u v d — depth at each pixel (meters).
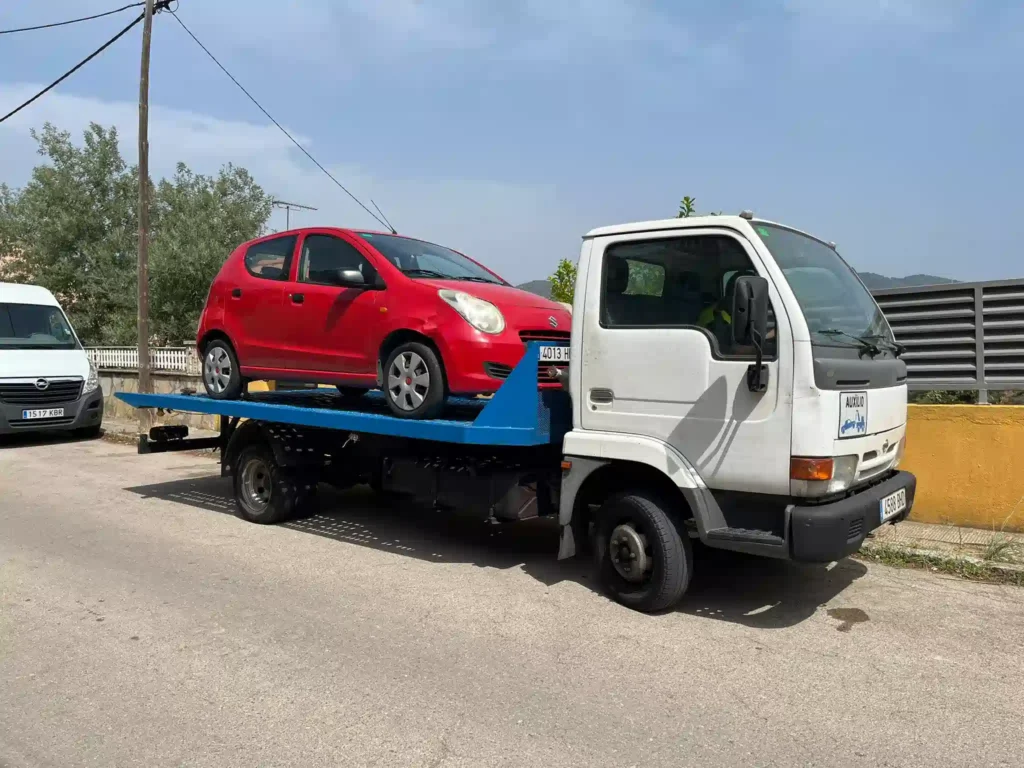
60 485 9.70
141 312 14.38
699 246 4.80
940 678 4.12
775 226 4.93
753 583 5.67
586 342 5.20
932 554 6.00
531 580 5.78
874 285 7.89
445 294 5.95
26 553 6.49
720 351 4.66
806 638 4.66
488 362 5.79
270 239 7.64
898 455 5.31
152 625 4.84
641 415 4.96
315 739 3.46
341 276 6.20
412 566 6.13
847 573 5.90
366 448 6.88
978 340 7.17
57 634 4.70
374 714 3.69
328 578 5.82
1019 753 3.37
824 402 4.34
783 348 4.42
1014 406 6.59
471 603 5.26
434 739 3.46
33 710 3.74
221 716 3.68
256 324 7.42
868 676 4.14
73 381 13.70
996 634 4.73
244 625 4.84
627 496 5.07
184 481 9.98
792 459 4.38
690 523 4.99
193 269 20.80
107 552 6.53
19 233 23.59
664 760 3.30
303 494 7.48
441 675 4.13
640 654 4.41
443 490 6.15
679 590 4.92
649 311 4.96
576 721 3.64
